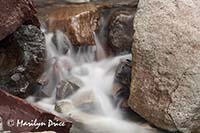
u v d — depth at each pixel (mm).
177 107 1743
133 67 1925
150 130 1842
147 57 1864
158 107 1807
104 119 1949
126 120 1945
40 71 2080
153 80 1836
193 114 1713
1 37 2020
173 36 1820
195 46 1764
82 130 1851
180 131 1748
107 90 2107
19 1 2049
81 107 2008
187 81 1735
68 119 1910
